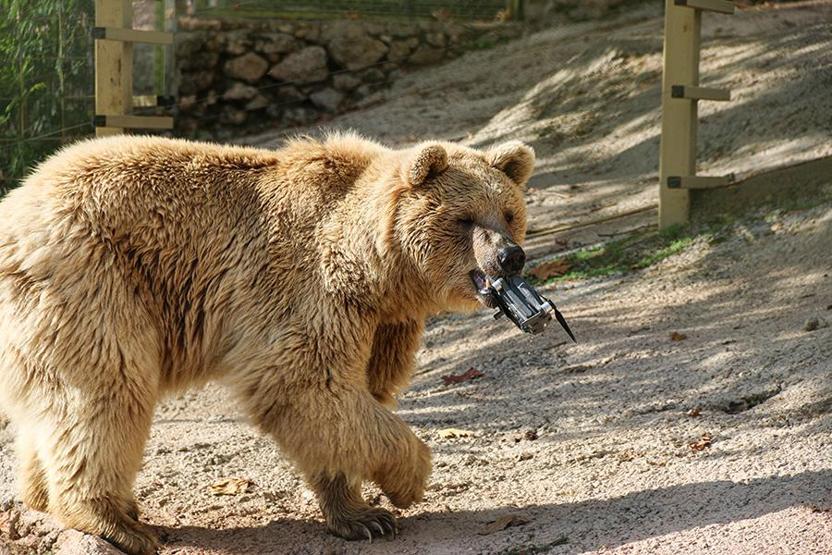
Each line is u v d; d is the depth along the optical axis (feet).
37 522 22.65
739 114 50.75
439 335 37.78
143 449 22.31
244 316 22.45
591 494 23.31
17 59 43.21
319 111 67.77
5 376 21.70
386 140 61.26
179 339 22.89
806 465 22.35
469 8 71.77
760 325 32.78
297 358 21.85
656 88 57.31
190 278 22.70
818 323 31.27
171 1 63.67
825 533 18.84
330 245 22.54
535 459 26.30
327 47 68.18
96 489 21.47
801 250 37.29
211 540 22.91
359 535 22.26
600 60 62.03
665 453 25.14
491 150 24.08
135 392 21.68
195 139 65.51
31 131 43.52
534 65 67.67
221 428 30.99
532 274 41.06
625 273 39.60
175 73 64.95
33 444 23.38
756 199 41.39
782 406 26.50
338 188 23.31
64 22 44.06
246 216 23.03
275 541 22.74
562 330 35.45
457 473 26.00
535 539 21.11
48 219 21.80
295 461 22.34
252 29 67.00
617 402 29.32
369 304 22.70
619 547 19.81
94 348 21.24
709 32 63.00
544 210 48.16
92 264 21.58
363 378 22.57
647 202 46.78
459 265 22.70
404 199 22.74
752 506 20.70
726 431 25.91
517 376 32.81
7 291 21.58
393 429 22.00
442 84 67.77
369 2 69.46
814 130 46.85
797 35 57.93
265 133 66.33
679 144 41.93
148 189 22.57
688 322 34.42
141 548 21.66
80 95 44.55
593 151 54.03
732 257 38.52
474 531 22.18
